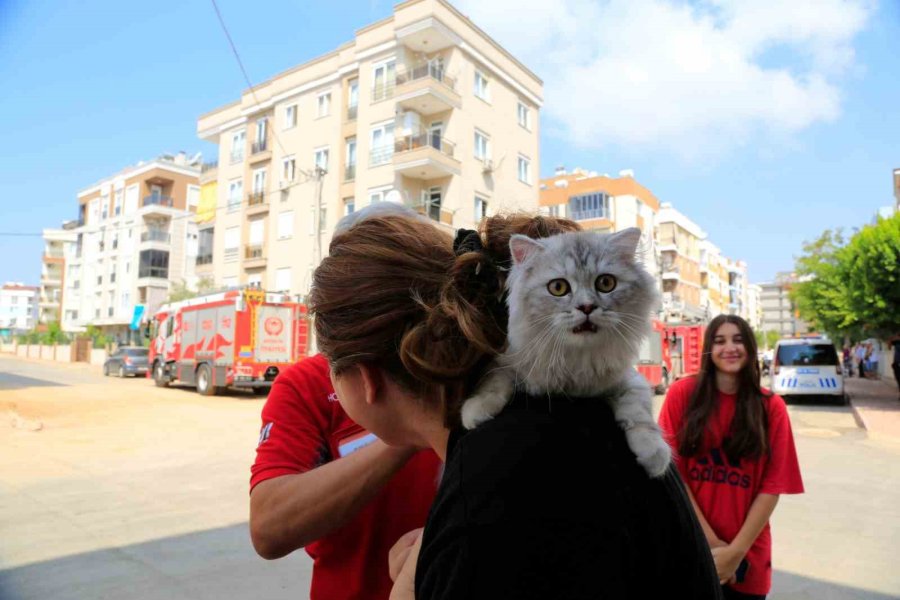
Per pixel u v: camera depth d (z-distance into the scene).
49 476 7.74
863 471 8.54
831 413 15.71
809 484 7.69
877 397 19.50
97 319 52.84
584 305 1.09
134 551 4.98
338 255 1.33
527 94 30.50
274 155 31.34
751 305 95.25
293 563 4.77
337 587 1.68
